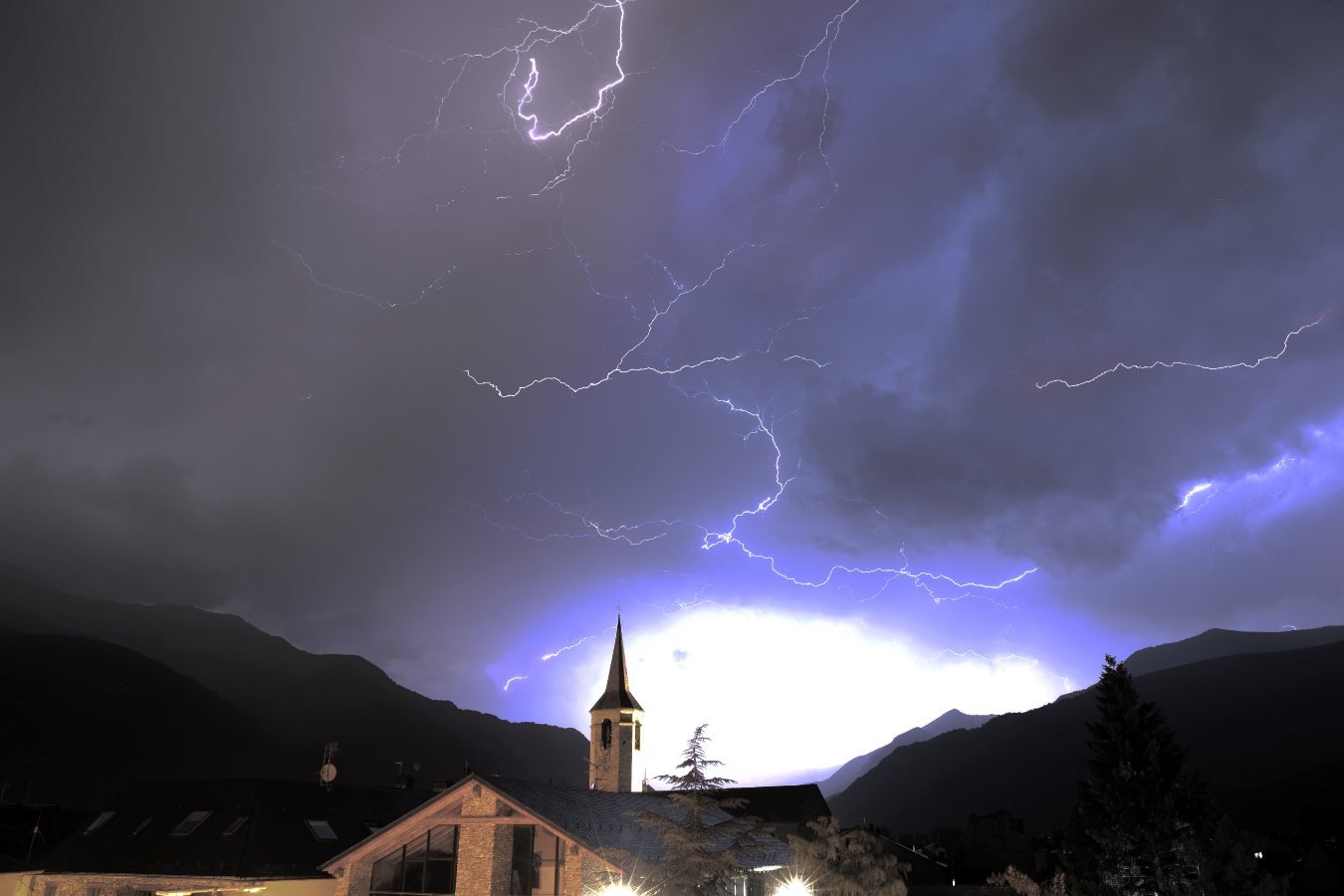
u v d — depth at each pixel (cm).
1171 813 3544
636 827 3062
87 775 12500
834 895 3744
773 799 6112
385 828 2822
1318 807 9362
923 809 18812
